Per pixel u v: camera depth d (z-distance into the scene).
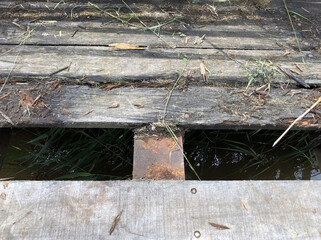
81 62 1.97
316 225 1.40
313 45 2.22
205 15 2.36
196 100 1.85
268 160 2.43
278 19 2.40
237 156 2.46
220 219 1.39
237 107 1.83
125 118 1.74
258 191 1.47
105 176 2.28
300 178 2.46
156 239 1.33
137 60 2.02
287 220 1.41
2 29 2.12
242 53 2.12
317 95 1.92
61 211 1.38
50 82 1.86
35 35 2.10
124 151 2.32
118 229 1.34
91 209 1.38
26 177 2.28
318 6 2.53
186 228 1.36
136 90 1.87
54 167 2.27
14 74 1.88
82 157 2.25
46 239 1.31
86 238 1.32
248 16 2.39
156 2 2.40
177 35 2.21
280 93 1.92
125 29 2.20
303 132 2.27
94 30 2.17
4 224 1.34
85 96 1.82
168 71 1.97
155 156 1.62
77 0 2.34
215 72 1.99
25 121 1.70
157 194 1.44
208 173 2.40
